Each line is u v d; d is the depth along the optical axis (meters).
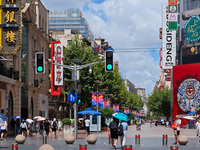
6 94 41.62
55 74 59.78
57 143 28.06
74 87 31.61
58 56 59.59
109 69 24.05
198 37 77.94
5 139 32.88
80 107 62.09
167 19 85.50
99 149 22.36
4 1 28.25
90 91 57.66
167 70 106.88
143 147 24.06
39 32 56.62
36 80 55.06
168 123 98.31
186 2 81.06
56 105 72.50
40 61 24.59
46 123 37.38
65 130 46.03
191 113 70.00
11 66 44.38
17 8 28.20
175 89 78.38
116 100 80.50
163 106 111.56
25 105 49.94
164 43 85.44
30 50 51.94
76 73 31.67
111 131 22.38
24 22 49.69
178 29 93.00
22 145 26.17
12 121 38.97
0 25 28.06
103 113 56.34
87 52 59.19
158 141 31.19
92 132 50.38
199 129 31.27
